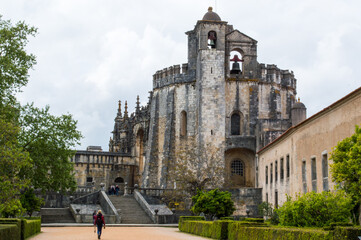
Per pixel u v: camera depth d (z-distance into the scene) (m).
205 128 77.00
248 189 66.50
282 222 28.58
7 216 44.16
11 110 44.50
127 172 98.88
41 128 51.94
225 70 81.38
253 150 76.12
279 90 83.94
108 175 96.94
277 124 73.25
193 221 40.81
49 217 56.91
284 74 86.19
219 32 80.31
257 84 81.12
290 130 46.38
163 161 83.31
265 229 24.19
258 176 70.19
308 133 40.72
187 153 76.31
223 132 76.94
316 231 19.12
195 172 70.81
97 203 66.19
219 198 47.03
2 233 22.91
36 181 51.97
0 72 41.44
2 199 27.98
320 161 37.06
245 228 27.94
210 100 78.00
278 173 54.16
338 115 33.47
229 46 82.31
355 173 24.78
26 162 29.19
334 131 34.19
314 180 39.09
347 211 26.02
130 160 100.00
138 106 104.94
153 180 86.50
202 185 64.12
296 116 68.94
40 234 38.50
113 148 117.19
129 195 68.88
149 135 90.12
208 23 80.38
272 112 81.81
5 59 41.78
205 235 36.72
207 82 78.56
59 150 52.78
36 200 49.94
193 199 48.81
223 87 78.56
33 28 44.75
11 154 28.41
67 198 67.12
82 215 56.50
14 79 42.69
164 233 41.31
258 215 64.94
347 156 25.42
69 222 56.69
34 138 51.41
